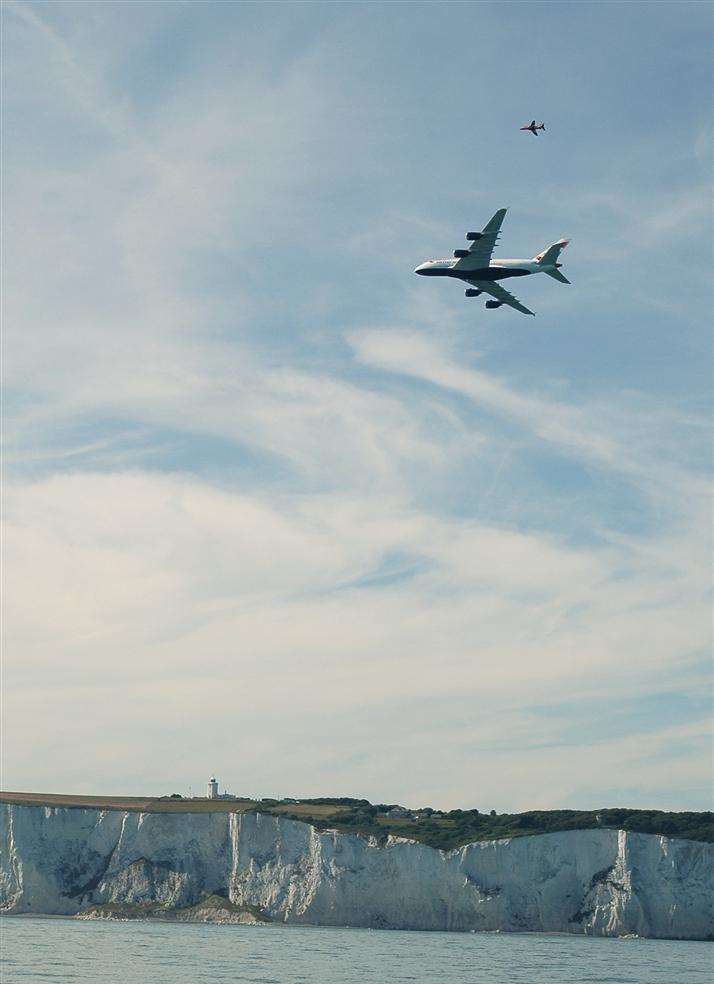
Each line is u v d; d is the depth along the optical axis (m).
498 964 114.19
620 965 115.38
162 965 109.25
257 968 107.88
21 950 119.25
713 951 135.88
